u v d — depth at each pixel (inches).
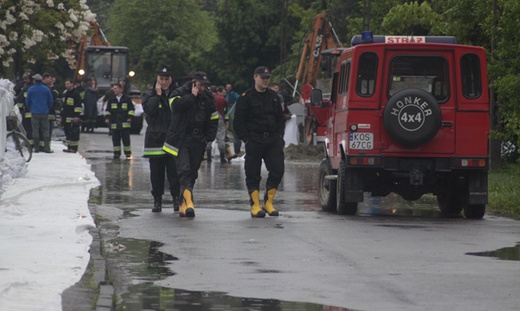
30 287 732.7
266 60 5575.8
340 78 1471.5
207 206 1487.5
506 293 771.4
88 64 4544.8
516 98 1565.0
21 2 2336.4
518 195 1531.7
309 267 893.8
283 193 1752.0
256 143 1341.0
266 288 788.6
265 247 1021.2
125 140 2632.9
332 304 726.5
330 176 1439.5
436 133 1380.4
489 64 1808.6
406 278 837.8
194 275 848.9
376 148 1387.8
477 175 1405.0
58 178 1749.5
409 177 1395.2
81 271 820.0
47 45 2508.6
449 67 1395.2
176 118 1332.4
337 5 4429.1
